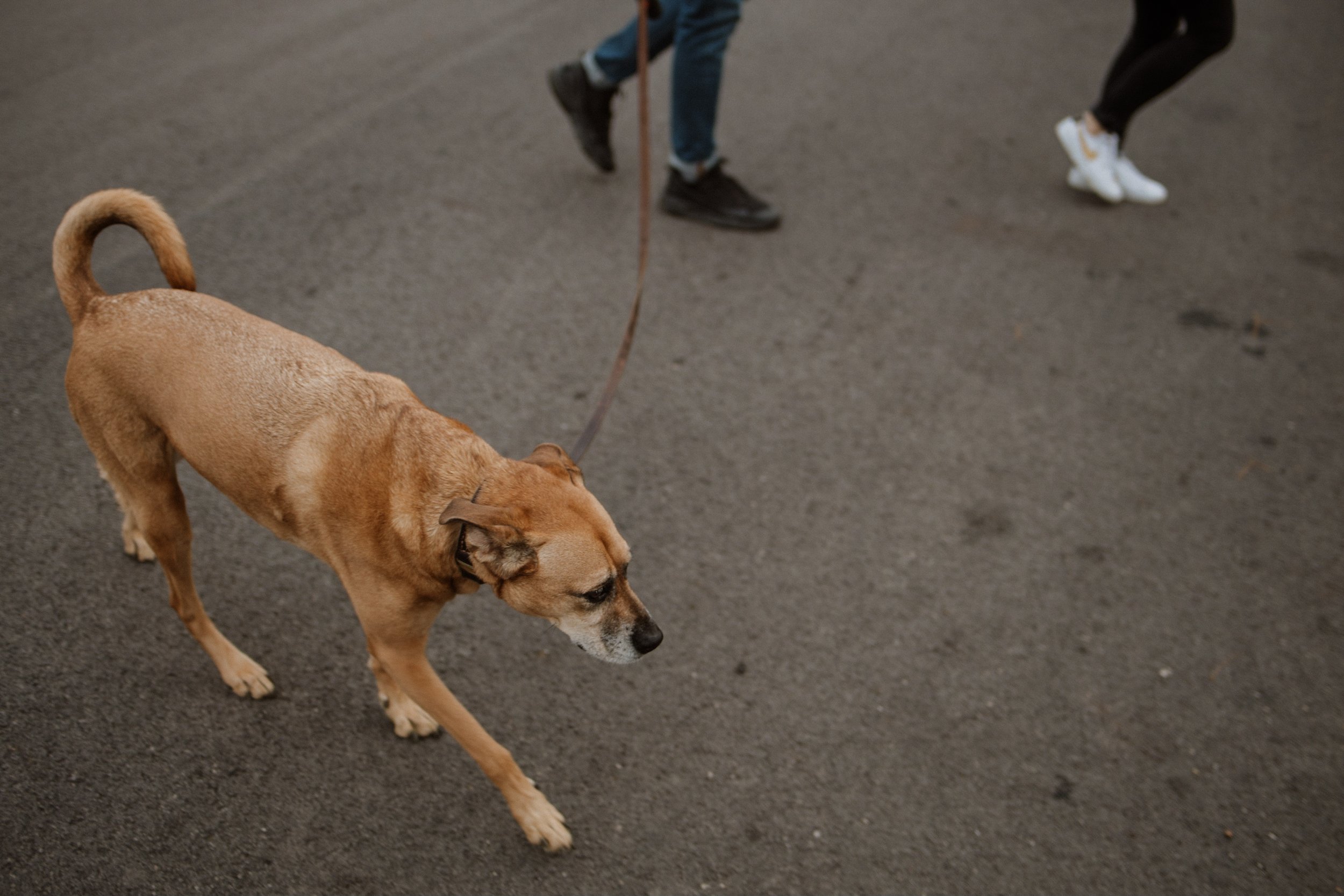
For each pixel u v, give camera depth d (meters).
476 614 3.03
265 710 2.70
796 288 4.71
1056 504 3.69
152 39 6.17
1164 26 5.20
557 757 2.69
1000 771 2.79
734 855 2.52
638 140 5.69
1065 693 3.02
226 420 2.32
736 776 2.70
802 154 5.77
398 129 5.46
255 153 5.06
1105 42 7.70
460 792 2.60
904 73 6.89
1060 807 2.72
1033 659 3.11
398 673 2.40
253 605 2.95
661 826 2.57
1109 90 5.44
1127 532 3.60
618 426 3.78
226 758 2.57
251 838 2.40
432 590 2.32
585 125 4.96
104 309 2.43
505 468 2.36
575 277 4.55
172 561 2.53
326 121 5.44
